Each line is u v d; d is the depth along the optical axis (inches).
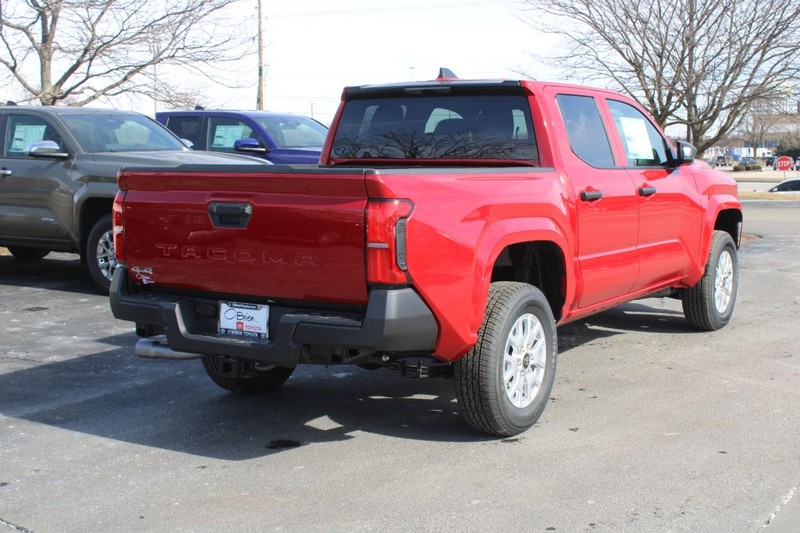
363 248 165.8
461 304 178.9
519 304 192.9
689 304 301.1
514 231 194.2
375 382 248.7
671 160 278.8
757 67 604.1
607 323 325.4
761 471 176.4
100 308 351.9
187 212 186.2
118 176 197.6
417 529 151.4
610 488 168.1
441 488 169.2
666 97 647.1
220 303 188.2
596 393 232.8
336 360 180.1
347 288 170.1
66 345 292.2
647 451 188.1
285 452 191.6
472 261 181.0
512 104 226.2
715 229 327.9
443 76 249.3
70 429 208.7
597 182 231.1
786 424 205.5
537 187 206.8
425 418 214.5
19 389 242.2
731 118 644.1
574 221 219.5
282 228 174.2
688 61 617.9
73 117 385.4
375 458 186.7
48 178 373.7
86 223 374.3
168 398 234.5
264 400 232.1
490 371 187.2
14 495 169.3
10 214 383.2
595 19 649.6
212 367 223.9
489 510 158.7
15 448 195.6
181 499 166.2
